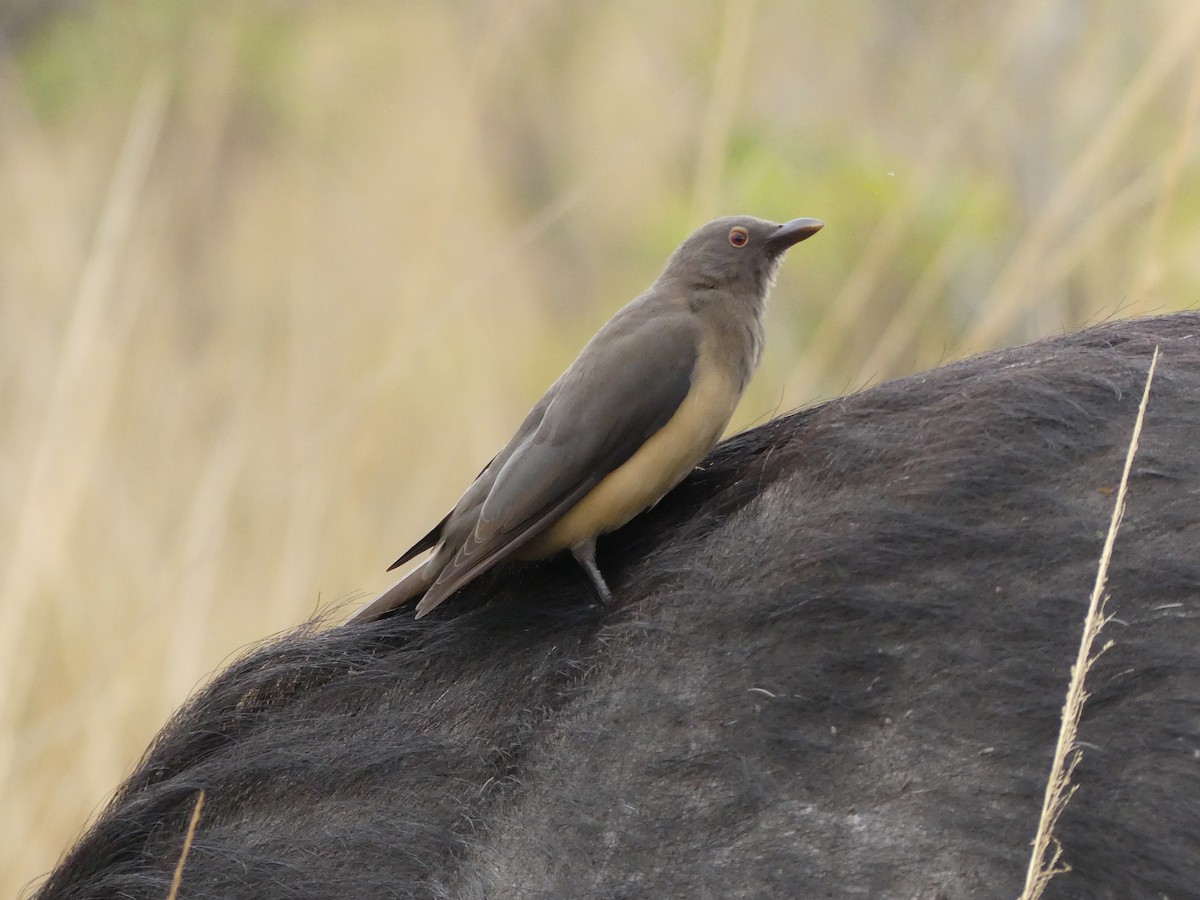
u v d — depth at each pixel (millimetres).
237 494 22156
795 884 7000
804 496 8273
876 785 7105
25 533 18516
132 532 20547
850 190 24594
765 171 25266
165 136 30953
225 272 28594
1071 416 7820
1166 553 7164
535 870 7617
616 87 30781
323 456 21188
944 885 6773
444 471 23734
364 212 28047
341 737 8648
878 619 7426
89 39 32562
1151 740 6715
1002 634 7195
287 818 8500
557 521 9523
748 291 11078
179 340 25312
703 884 7172
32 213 24781
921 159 23953
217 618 20047
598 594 9016
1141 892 6492
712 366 10188
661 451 9727
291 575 20078
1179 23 17375
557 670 8344
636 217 29125
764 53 28812
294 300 25516
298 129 31078
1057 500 7496
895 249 23328
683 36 30500
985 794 6895
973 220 23734
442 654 8852
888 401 8570
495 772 8109
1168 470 7430
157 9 32531
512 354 26797
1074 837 6652
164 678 18859
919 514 7668
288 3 32781
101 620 19578
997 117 25203
